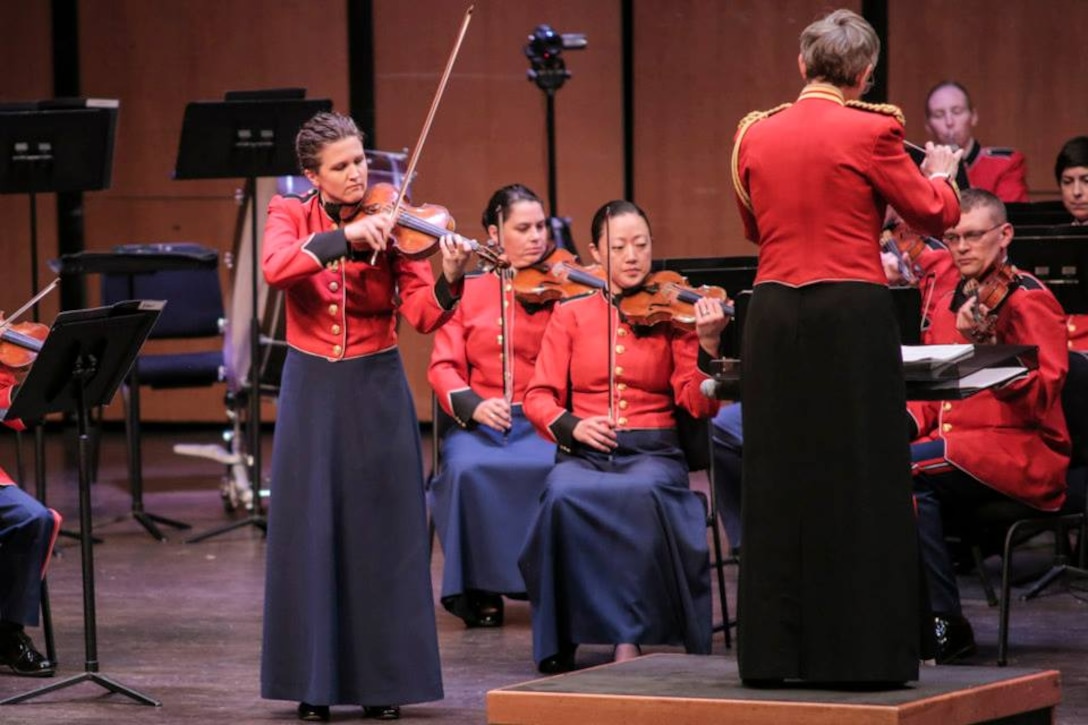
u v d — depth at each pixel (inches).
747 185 411.2
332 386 495.5
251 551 776.9
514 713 418.0
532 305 647.1
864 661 396.5
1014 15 1091.9
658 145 1135.6
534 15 1133.1
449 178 1146.0
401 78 1144.2
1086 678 536.7
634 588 546.3
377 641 497.0
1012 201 868.0
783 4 1114.1
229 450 1087.0
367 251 489.4
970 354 419.8
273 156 794.2
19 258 1179.9
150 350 1176.2
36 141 784.3
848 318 394.6
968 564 708.7
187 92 1161.4
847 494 395.5
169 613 654.5
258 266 856.3
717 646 592.4
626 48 1132.5
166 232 1171.9
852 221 396.5
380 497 498.6
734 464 611.8
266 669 502.0
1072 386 605.9
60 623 639.1
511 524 623.2
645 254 573.0
